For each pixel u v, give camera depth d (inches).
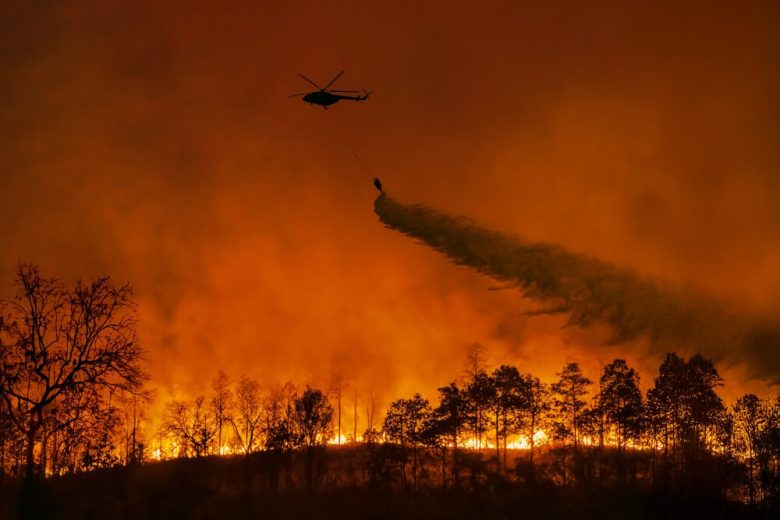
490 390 2910.9
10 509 2146.9
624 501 2411.4
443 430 2758.4
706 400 2714.1
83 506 2255.2
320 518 2337.6
